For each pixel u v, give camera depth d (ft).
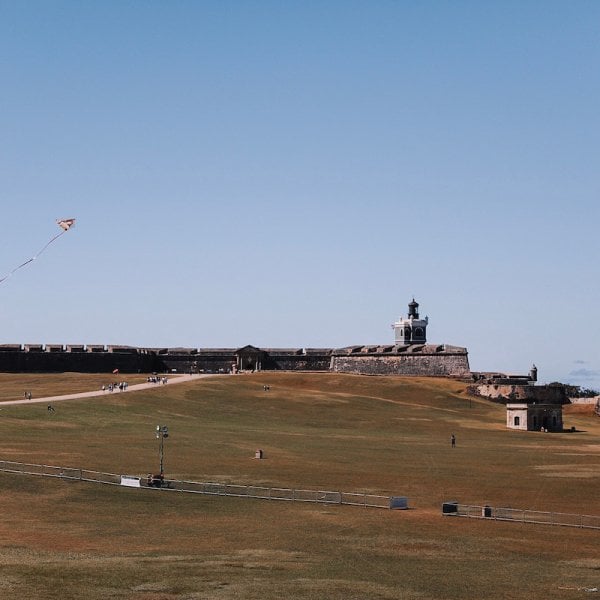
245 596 267.59
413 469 537.24
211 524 371.76
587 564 323.78
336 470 518.78
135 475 465.88
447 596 277.44
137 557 310.24
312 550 332.19
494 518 396.37
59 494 413.39
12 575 279.28
